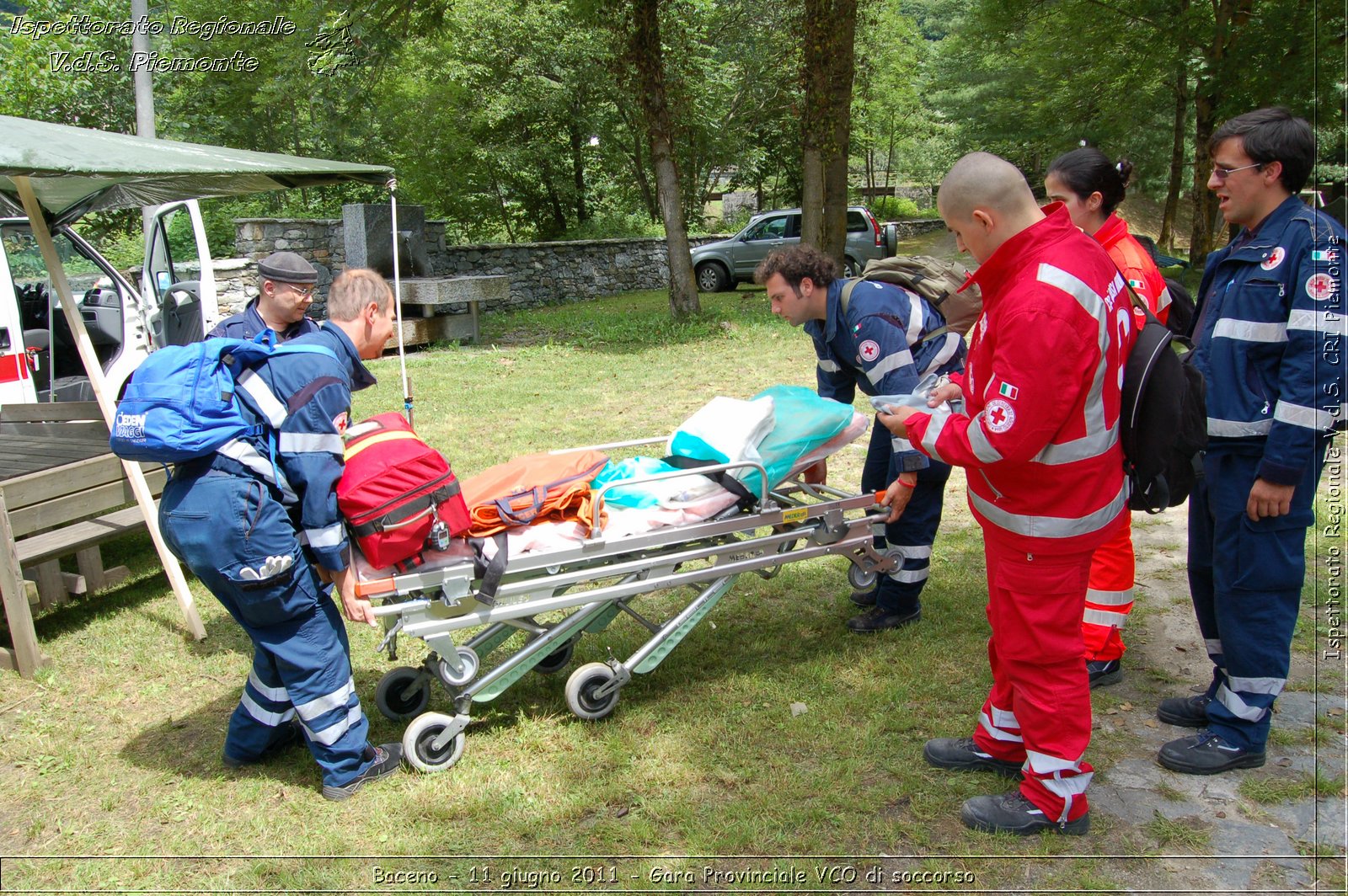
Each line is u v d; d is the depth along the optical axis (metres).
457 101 20.47
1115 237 3.30
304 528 2.80
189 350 2.84
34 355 6.42
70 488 4.40
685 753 3.21
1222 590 2.92
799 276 3.71
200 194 5.76
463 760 3.22
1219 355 2.86
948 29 36.53
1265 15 13.05
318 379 2.80
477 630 4.21
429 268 13.63
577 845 2.78
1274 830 2.72
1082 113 20.75
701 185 28.88
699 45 23.89
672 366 10.40
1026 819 2.73
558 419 7.94
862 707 3.45
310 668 2.96
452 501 2.95
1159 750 3.06
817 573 4.76
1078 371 2.33
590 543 3.15
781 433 3.47
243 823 2.96
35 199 4.22
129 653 4.23
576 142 24.59
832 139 13.95
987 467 2.47
